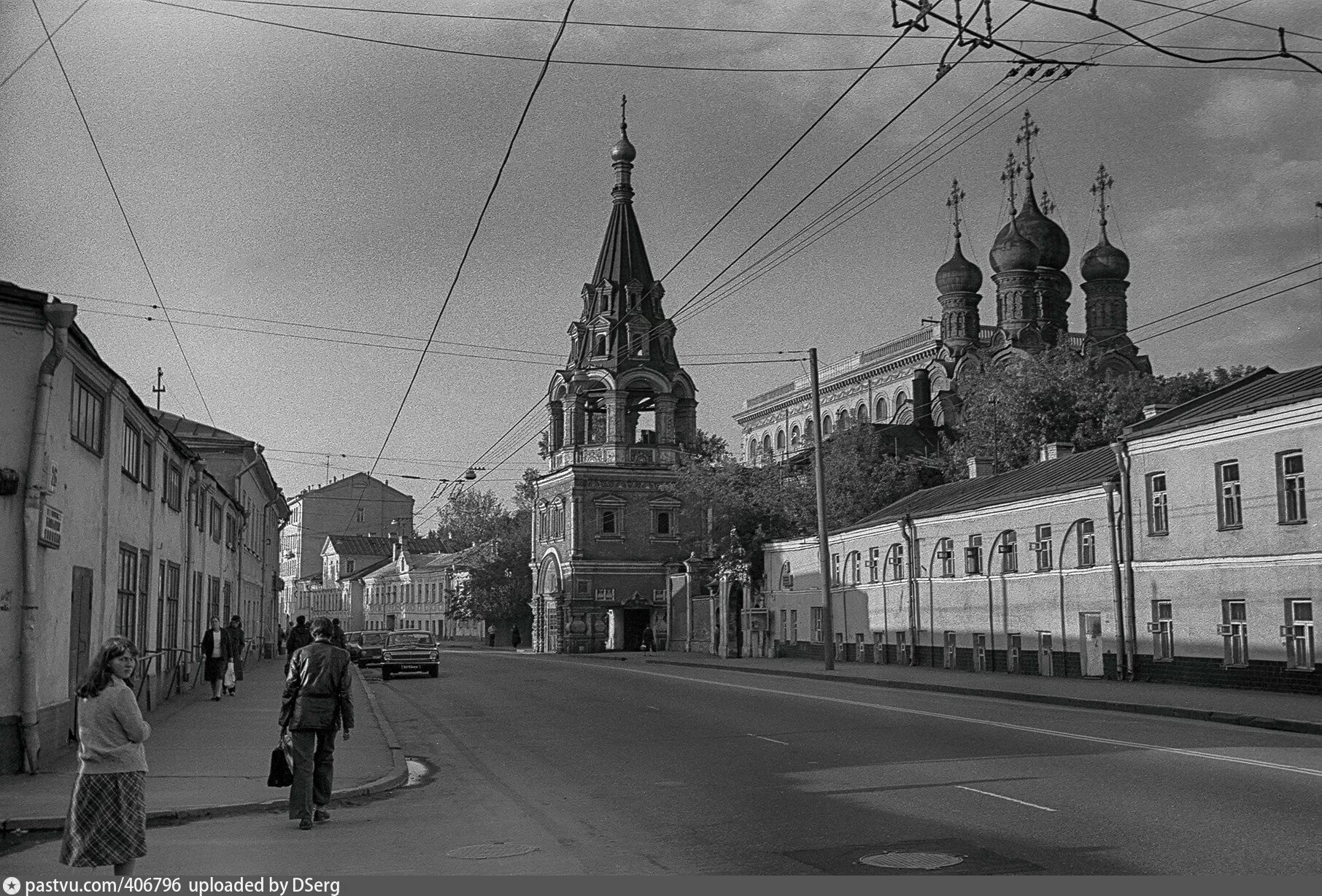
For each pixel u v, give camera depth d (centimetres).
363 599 13988
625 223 8444
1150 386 6325
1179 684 3198
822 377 10250
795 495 6519
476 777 1648
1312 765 1512
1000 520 4050
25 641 1571
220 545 4019
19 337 1614
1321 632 2783
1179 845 1030
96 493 1941
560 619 8075
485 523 12188
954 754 1688
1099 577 3519
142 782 884
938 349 8788
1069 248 8594
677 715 2484
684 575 7738
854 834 1124
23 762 1559
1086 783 1385
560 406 8719
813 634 5612
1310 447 2823
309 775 1235
